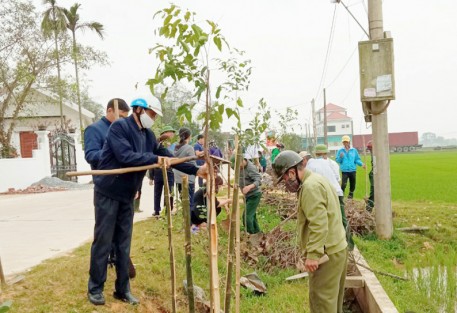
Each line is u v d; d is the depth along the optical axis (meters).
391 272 6.98
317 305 4.39
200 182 13.16
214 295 3.64
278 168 4.49
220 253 7.25
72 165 24.27
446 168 34.38
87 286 5.11
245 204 8.05
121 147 4.30
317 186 4.25
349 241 8.02
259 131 6.66
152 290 5.53
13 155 23.64
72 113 34.06
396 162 47.22
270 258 7.27
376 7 9.22
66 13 33.03
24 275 5.39
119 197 4.62
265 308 5.69
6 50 23.47
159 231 8.20
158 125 7.71
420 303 5.59
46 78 24.48
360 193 17.22
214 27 3.31
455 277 5.88
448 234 9.73
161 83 3.36
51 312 4.39
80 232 8.61
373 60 8.99
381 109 9.18
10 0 22.92
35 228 9.30
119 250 4.88
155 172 9.45
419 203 13.80
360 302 6.28
